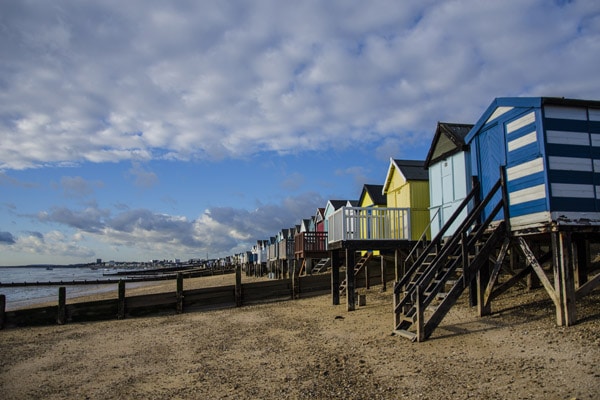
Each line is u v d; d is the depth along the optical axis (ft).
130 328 52.13
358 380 25.18
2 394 27.43
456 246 38.55
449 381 23.18
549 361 23.89
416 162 67.56
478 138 41.91
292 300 70.95
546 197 31.71
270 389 25.00
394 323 36.35
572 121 33.24
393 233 55.93
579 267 40.06
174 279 230.68
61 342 44.83
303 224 141.90
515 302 38.45
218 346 37.83
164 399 24.64
